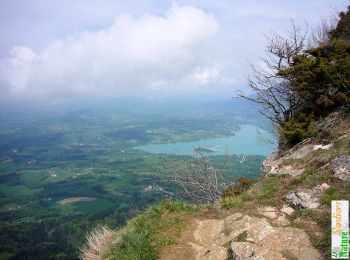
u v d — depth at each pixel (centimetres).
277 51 1825
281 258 709
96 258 979
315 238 744
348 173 938
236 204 1021
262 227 841
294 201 925
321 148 1212
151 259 845
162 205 1132
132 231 998
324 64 1469
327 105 1463
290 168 1222
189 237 927
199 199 1216
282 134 1576
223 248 823
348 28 1912
